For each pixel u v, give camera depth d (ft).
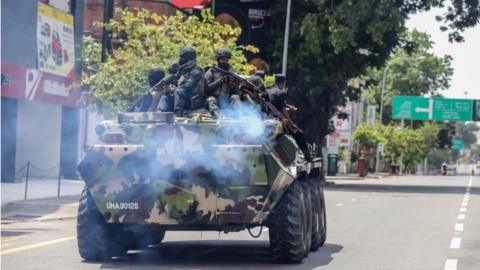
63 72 173.37
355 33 226.17
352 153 437.17
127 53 138.62
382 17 218.59
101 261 67.26
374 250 78.38
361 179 346.74
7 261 66.54
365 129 424.87
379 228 102.63
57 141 187.73
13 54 157.69
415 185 271.08
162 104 69.72
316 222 76.23
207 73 70.44
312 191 75.46
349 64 238.27
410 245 83.05
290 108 75.51
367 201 164.76
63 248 75.82
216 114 67.31
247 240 86.79
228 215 63.41
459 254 75.66
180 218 63.67
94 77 139.54
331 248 80.07
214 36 145.18
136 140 63.77
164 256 71.92
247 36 238.27
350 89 258.16
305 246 68.39
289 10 218.18
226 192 63.16
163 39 138.62
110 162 63.57
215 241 85.76
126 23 141.28
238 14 238.27
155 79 73.41
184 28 143.64
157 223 64.13
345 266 66.49
